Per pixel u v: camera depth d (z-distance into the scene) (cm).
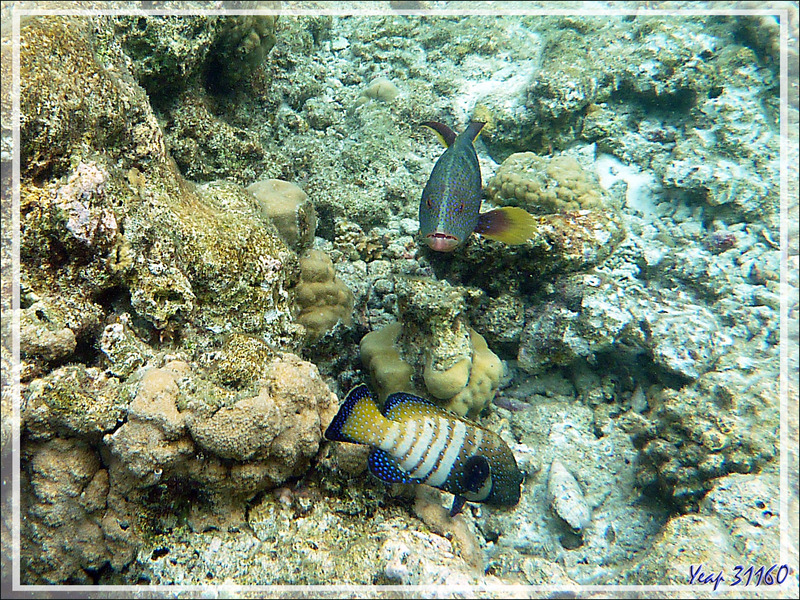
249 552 63
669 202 133
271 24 104
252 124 122
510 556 81
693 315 100
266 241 77
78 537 61
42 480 59
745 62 141
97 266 63
